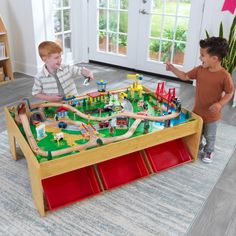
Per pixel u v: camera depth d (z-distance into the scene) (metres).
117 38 4.19
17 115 1.93
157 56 3.99
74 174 1.87
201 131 2.16
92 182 1.90
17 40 3.83
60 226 1.65
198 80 2.13
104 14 4.13
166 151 2.19
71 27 4.20
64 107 2.06
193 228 1.67
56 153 1.63
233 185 2.02
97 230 1.63
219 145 2.48
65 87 2.30
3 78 3.67
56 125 1.96
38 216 1.71
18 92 3.41
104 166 1.97
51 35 3.88
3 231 1.61
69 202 1.79
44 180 1.78
